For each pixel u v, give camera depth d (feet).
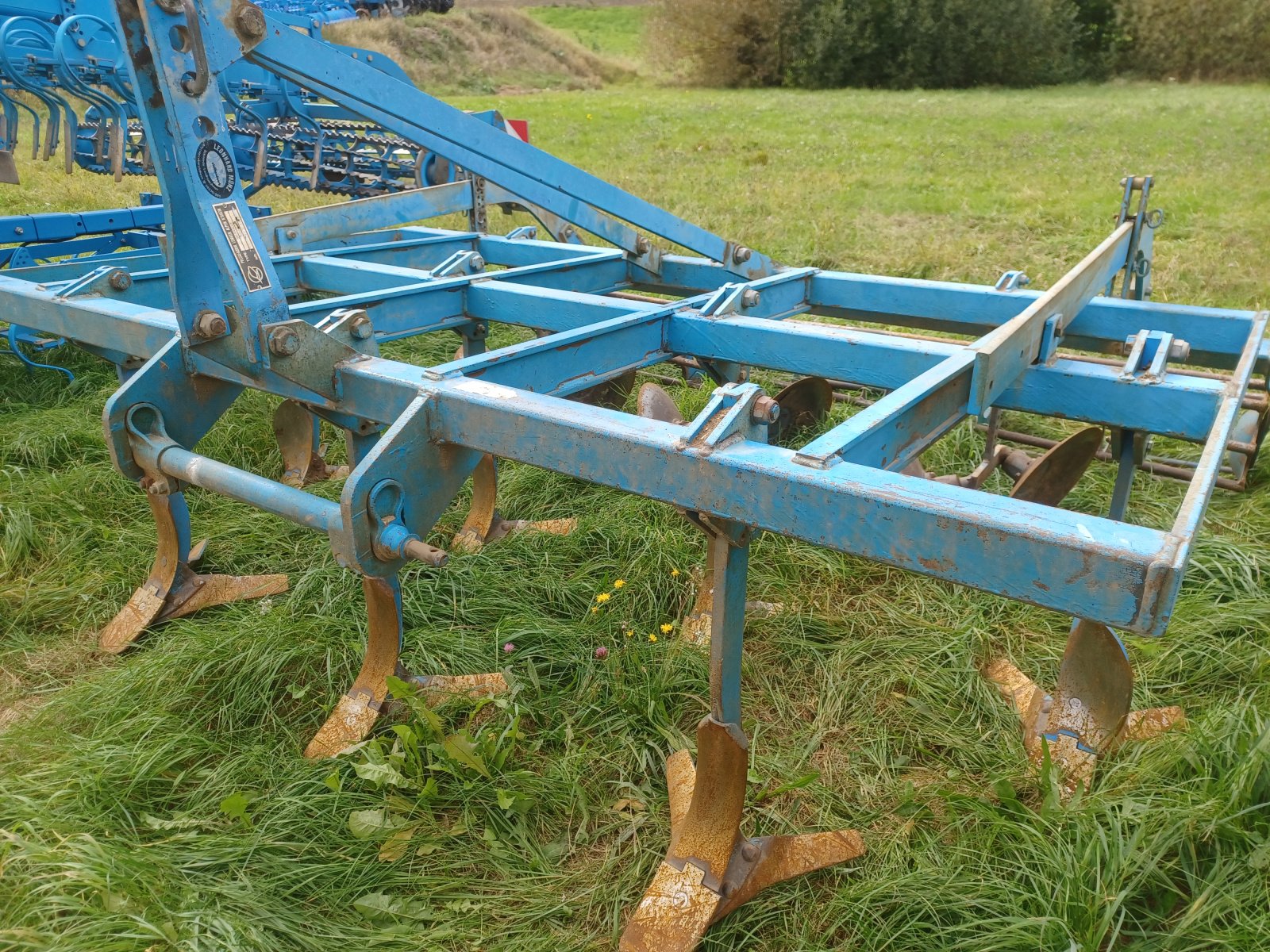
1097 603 4.91
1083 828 7.36
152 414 9.82
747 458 6.08
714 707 7.00
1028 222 29.91
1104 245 10.81
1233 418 7.30
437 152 9.21
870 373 9.37
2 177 16.25
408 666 9.75
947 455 14.48
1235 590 10.56
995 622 10.68
